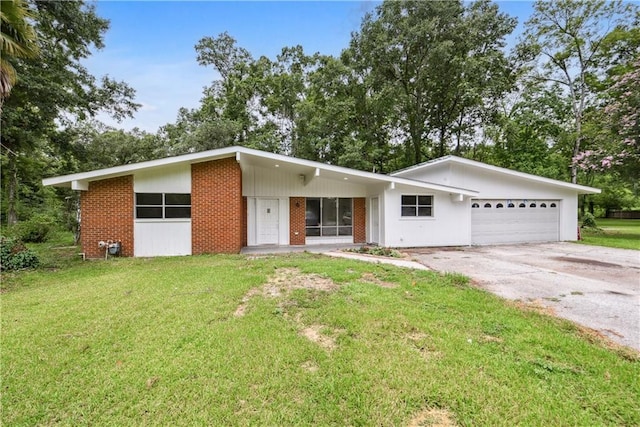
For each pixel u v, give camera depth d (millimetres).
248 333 3672
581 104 20172
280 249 11680
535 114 21328
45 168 20031
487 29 19656
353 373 2852
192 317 4172
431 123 22906
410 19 19156
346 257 9406
